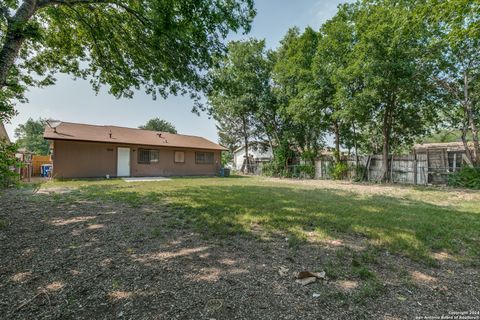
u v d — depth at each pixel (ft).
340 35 40.14
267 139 77.20
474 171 33.24
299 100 45.65
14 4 14.93
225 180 43.16
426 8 21.24
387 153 42.11
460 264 8.37
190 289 6.32
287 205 18.07
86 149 42.45
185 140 60.29
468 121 37.58
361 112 35.53
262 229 12.06
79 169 41.57
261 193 24.97
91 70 23.38
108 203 18.01
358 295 6.17
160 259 8.21
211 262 8.08
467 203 20.75
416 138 56.75
